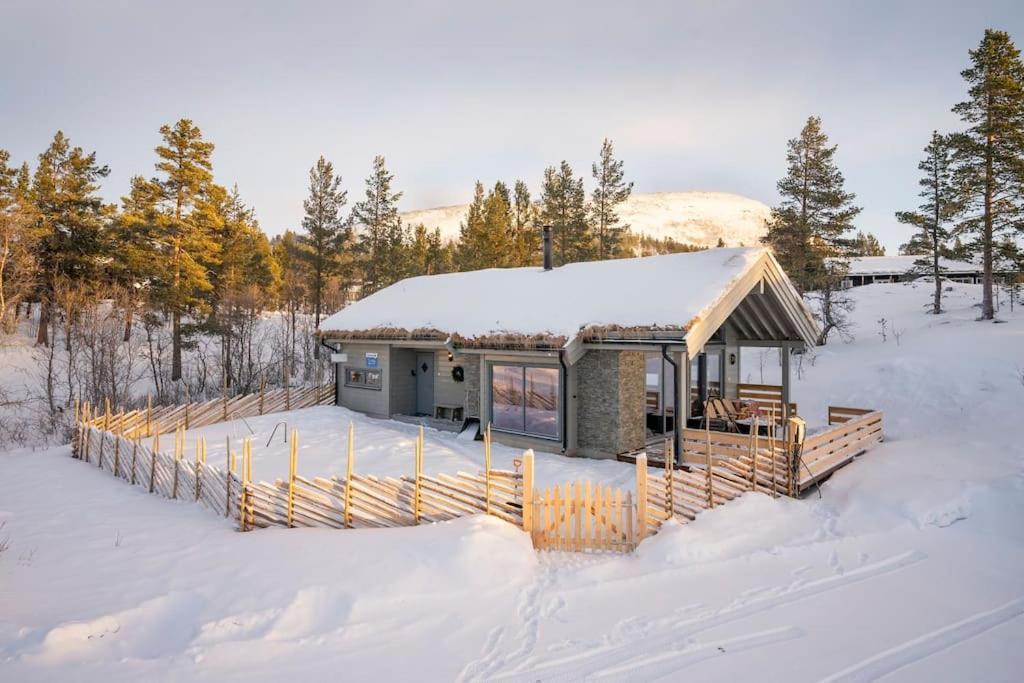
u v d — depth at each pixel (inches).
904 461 479.8
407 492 359.3
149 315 1369.3
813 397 928.9
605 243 1772.9
